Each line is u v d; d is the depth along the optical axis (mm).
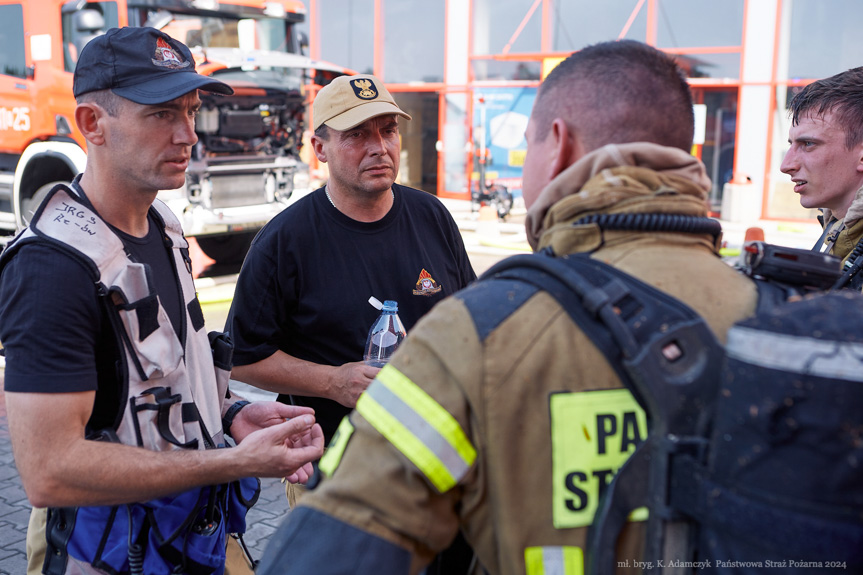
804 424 754
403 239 2566
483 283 1042
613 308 930
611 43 1134
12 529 3590
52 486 1478
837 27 13094
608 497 903
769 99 13719
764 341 788
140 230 1775
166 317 1669
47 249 1531
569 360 939
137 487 1516
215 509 1741
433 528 958
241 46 8602
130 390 1588
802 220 13836
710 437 869
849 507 750
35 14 8000
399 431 941
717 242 1141
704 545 857
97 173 1709
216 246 9328
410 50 16594
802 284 1113
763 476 780
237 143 8477
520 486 936
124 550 1593
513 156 15672
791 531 758
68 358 1502
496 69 15859
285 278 2441
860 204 2318
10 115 8398
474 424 938
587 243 1044
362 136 2439
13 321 1500
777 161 13898
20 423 1480
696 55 14109
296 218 2477
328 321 2445
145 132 1677
